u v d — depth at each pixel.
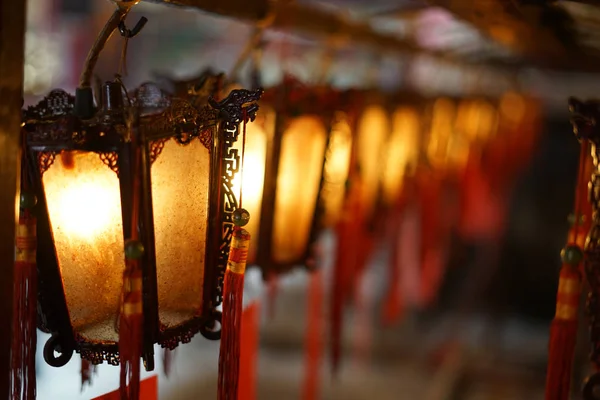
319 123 1.90
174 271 1.24
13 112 0.95
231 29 5.19
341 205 2.39
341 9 2.76
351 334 5.20
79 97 1.14
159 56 5.24
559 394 1.36
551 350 1.36
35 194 1.15
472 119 4.11
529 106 5.07
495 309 5.88
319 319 2.68
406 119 2.94
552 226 5.88
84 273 1.18
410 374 4.76
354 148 2.33
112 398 1.37
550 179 5.89
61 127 1.11
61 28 4.88
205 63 5.25
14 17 0.93
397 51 3.20
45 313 1.20
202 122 1.23
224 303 1.27
